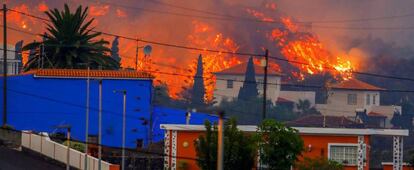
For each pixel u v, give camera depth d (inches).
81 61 6146.7
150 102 5236.2
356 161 3966.5
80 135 5157.5
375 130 3978.8
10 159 4158.5
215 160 3280.0
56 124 5142.7
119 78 5187.0
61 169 4047.7
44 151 4375.0
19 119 5118.1
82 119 5182.1
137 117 5201.8
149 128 5201.8
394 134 4067.4
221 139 2066.9
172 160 3978.8
